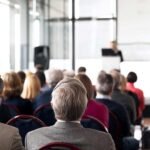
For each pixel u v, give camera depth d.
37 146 2.02
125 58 12.19
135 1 12.10
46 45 12.59
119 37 12.27
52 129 2.05
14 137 2.08
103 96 4.03
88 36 12.64
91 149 1.99
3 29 10.06
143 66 9.56
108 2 12.41
